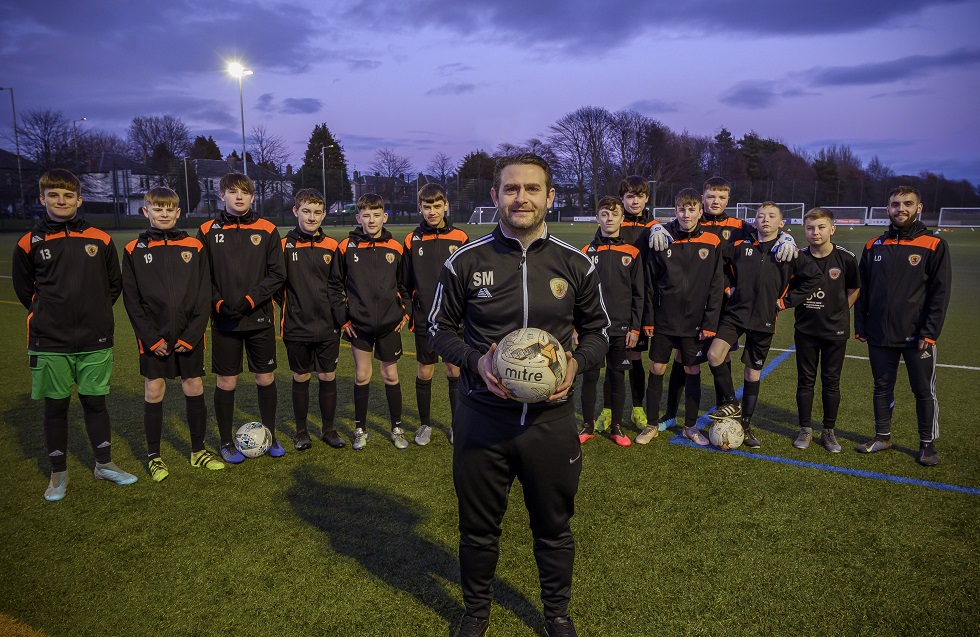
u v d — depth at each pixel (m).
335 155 76.31
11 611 2.59
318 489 3.79
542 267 2.26
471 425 2.26
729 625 2.50
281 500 3.63
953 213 45.88
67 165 46.94
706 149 76.81
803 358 4.45
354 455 4.36
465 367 2.22
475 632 2.40
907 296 4.09
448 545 3.14
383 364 4.48
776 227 4.36
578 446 2.31
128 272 3.80
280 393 5.89
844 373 6.58
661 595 2.71
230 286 4.02
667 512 3.47
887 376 4.31
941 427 4.85
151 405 3.90
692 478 3.94
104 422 3.84
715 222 4.95
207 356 7.27
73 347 3.59
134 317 3.79
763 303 4.36
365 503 3.60
